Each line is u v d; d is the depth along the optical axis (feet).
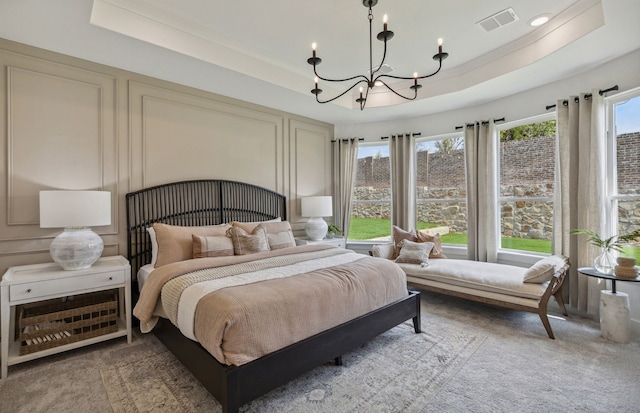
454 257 15.30
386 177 17.44
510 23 9.22
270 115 14.79
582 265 10.43
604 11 7.38
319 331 6.66
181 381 6.80
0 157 8.45
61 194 7.86
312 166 16.74
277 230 12.54
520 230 13.42
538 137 12.75
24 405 5.98
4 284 6.95
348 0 8.06
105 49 9.06
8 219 8.52
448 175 15.90
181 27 9.15
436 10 8.52
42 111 9.04
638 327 9.18
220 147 12.94
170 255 9.55
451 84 12.69
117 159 10.33
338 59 11.41
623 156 9.85
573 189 10.77
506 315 10.85
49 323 7.79
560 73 10.85
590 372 7.03
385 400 6.08
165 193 11.34
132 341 8.77
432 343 8.61
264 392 5.58
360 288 7.77
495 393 6.28
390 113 15.72
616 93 9.77
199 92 12.31
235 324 5.46
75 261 8.03
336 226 17.29
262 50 10.75
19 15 7.43
